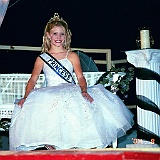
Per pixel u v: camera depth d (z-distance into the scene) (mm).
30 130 4508
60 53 5305
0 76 6781
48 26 5328
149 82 5766
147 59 5672
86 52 8539
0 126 6551
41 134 4469
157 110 5766
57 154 1759
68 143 4430
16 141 4566
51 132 4461
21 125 4598
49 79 5242
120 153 1702
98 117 4613
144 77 5762
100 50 8586
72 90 4734
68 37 5371
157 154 1723
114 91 6367
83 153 1738
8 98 6750
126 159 1697
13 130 4695
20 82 6785
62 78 5230
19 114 4660
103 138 4512
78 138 4438
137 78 5840
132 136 6891
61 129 4465
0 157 1791
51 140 4438
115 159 1703
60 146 4430
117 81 6367
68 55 5309
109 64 8586
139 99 5809
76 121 4492
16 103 5070
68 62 5277
